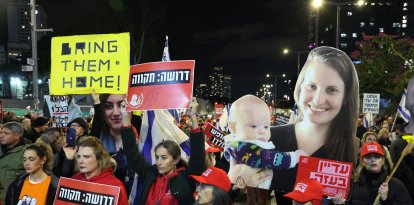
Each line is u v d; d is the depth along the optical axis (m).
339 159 4.73
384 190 4.49
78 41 5.80
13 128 5.70
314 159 4.50
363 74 20.97
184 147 5.78
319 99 4.79
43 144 4.73
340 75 4.72
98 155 4.34
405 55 16.50
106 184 4.28
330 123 4.75
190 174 4.30
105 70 5.66
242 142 5.11
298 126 4.89
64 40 5.88
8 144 5.73
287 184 4.91
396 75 19.67
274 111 16.39
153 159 5.65
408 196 4.62
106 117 6.09
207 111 24.55
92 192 4.22
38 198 4.56
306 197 3.49
